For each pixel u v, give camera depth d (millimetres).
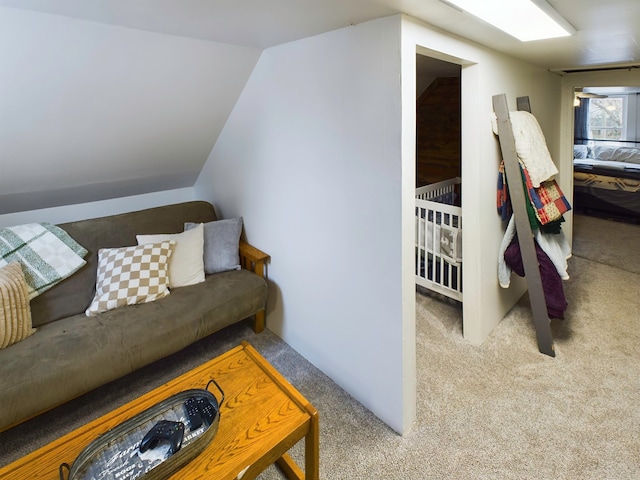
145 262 2279
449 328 2596
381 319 1746
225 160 2746
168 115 2271
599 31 1698
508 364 2211
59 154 2152
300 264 2213
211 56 1966
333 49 1687
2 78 1551
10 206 2492
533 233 2230
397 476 1544
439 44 1627
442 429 1771
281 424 1292
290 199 2170
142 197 3152
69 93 1780
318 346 2205
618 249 3910
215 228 2643
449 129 3779
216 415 1246
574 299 2938
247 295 2348
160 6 1337
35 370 1655
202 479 1092
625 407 1854
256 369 1573
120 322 1995
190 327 2094
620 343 2365
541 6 1296
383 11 1369
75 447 1206
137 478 1031
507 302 2754
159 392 1442
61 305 2162
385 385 1792
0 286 1848
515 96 2434
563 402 1903
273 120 2154
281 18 1477
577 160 5996
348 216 1806
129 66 1786
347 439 1735
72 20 1448
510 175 2139
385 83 1499
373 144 1605
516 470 1548
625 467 1540
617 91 5809
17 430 1855
